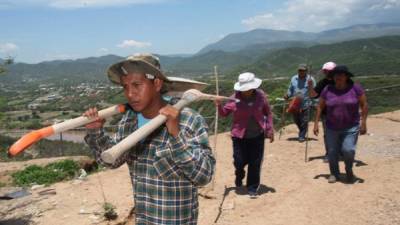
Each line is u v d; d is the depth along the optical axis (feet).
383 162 27.66
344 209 20.03
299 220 19.15
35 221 21.16
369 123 43.16
